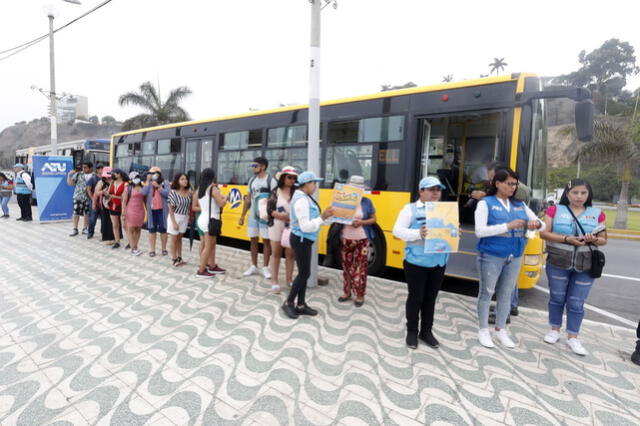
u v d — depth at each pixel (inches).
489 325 160.1
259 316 162.9
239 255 285.6
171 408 100.5
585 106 155.2
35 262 255.9
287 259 202.7
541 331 155.8
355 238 176.2
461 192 241.1
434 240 126.0
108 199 302.0
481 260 138.9
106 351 130.7
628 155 604.1
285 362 124.3
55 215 449.1
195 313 165.3
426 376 117.7
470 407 103.0
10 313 164.7
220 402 103.2
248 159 297.4
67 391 107.7
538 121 183.9
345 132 236.8
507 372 121.6
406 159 212.4
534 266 179.5
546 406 104.4
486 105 187.5
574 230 135.9
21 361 124.0
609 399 109.0
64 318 159.0
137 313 164.9
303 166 260.5
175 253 246.7
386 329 152.6
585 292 135.9
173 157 371.6
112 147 470.3
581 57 2878.9
